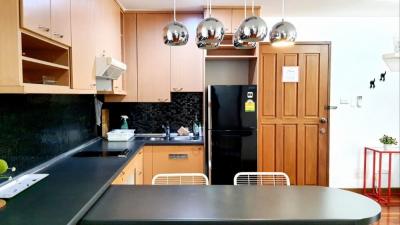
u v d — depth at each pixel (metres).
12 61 1.45
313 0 3.37
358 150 4.38
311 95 4.30
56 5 1.84
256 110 3.61
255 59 3.82
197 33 1.90
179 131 4.04
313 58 4.27
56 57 2.07
